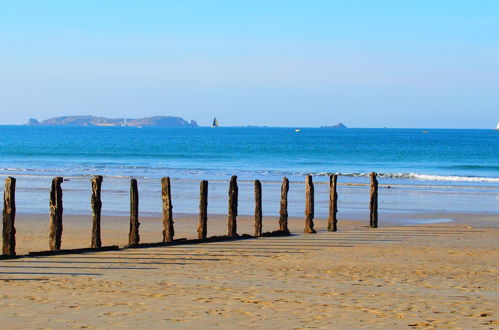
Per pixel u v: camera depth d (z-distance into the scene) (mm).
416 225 27688
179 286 13906
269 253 19422
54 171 59188
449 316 11141
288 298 12594
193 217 29516
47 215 29188
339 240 22656
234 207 22734
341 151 107062
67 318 10688
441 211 33438
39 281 14516
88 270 16156
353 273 15977
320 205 34938
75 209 31812
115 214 30234
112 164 70750
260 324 10375
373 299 12609
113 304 11859
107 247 19812
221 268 16594
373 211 26641
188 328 10070
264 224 27750
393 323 10555
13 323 10312
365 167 70125
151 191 41188
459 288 14125
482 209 34438
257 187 23234
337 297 12773
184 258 18281
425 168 69438
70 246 21359
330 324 10430
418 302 12367
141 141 155250
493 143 152000
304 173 59281
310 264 17391
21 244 21516
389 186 47594
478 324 10586
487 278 15562
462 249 20734
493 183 51500
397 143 151250
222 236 22516
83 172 58250
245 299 12445
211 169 64125
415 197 40438
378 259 18484
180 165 70250
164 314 11031
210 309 11469
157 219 28750
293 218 29688
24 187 42719
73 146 120500
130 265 17000
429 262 18047
